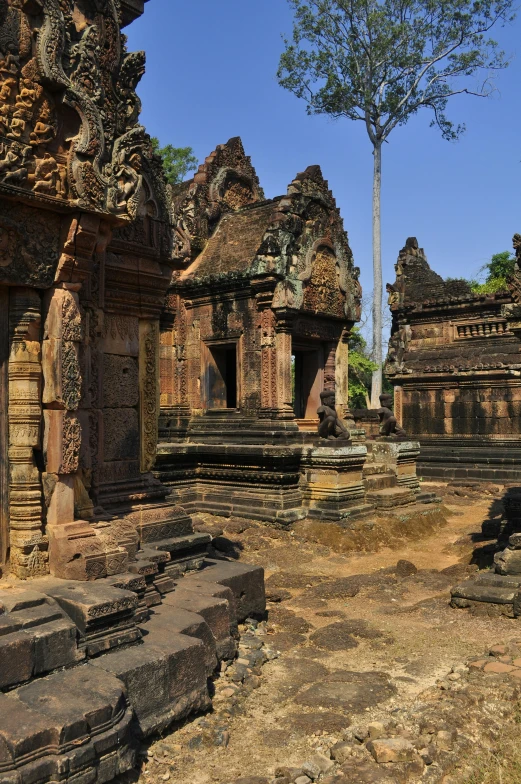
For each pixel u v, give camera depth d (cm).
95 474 640
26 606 471
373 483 1456
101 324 655
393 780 407
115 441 705
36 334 553
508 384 2139
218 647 584
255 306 1524
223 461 1415
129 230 712
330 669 609
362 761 430
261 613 733
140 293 734
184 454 1420
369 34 2614
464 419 2227
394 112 2727
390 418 1605
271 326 1490
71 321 556
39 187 519
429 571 996
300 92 2795
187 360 1666
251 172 1852
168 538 703
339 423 1354
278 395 1479
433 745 447
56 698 399
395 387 2386
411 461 1598
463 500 1788
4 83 503
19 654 416
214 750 457
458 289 2361
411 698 535
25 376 544
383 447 1559
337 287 1656
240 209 1700
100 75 570
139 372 739
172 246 761
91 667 448
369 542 1198
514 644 639
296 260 1505
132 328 732
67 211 546
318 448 1320
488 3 2525
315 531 1223
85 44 555
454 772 426
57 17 528
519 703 512
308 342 1644
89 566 536
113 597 484
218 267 1600
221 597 632
